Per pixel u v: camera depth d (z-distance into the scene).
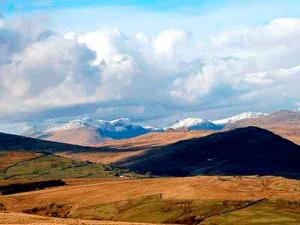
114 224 147.62
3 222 136.00
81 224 139.75
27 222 137.62
